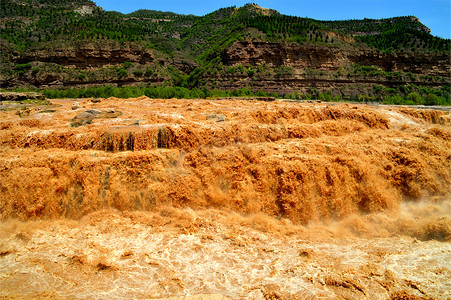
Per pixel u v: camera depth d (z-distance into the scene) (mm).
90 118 22281
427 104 57469
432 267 11414
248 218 14891
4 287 10227
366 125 23562
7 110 26359
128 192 15227
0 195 14492
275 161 16000
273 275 11000
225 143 18109
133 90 59156
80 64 84375
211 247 12656
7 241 12945
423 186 16703
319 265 11562
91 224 14125
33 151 16969
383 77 86875
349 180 16031
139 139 17359
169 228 13938
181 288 10320
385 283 10516
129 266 11453
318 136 20672
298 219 14891
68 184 14961
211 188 15812
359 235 13961
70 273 11055
